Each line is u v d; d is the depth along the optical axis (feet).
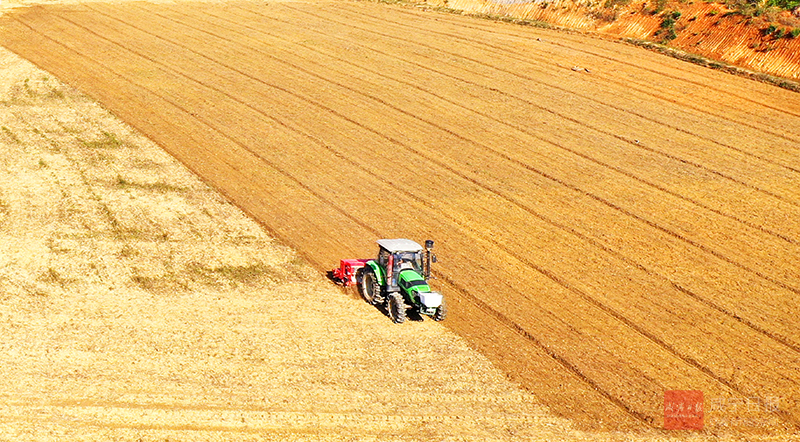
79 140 107.14
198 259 78.33
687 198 96.53
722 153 109.40
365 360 61.36
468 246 83.46
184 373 58.18
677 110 123.54
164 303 69.82
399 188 97.35
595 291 75.10
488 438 52.34
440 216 90.27
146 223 85.30
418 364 61.31
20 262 75.56
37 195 90.22
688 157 107.96
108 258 77.46
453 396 57.26
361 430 52.31
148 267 76.23
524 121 119.75
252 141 110.01
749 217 92.12
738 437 54.08
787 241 86.79
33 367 58.18
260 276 75.82
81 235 81.76
